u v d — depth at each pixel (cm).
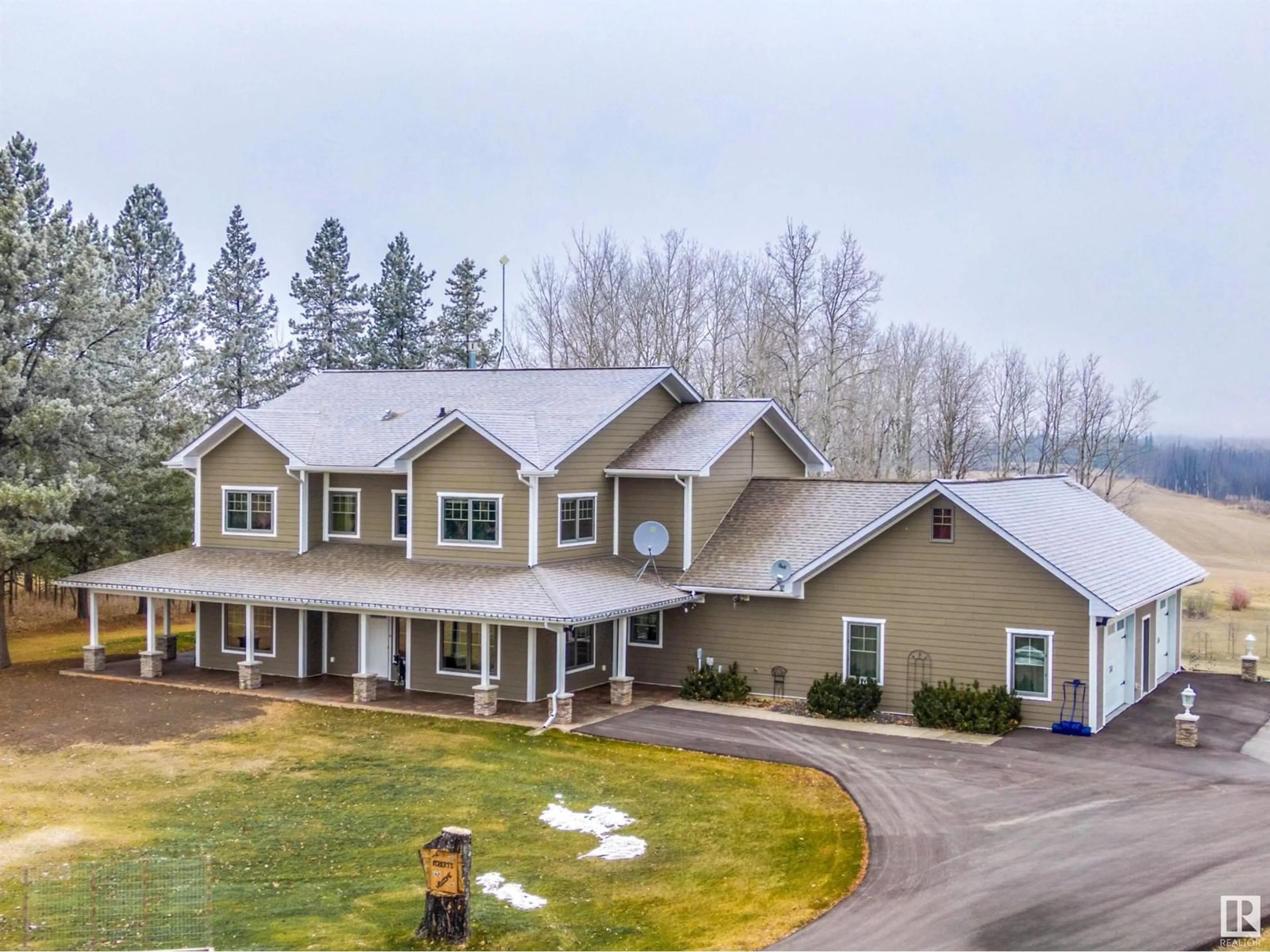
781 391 6241
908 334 7506
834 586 2850
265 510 3441
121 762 2492
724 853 1872
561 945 1523
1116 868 1686
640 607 2861
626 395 3312
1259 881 1617
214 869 1852
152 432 3859
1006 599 2619
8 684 3291
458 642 3066
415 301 6625
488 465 3048
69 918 1628
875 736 2541
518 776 2334
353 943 1530
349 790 2269
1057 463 7238
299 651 3281
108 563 3806
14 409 3466
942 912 1562
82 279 3516
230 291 5953
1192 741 2405
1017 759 2320
